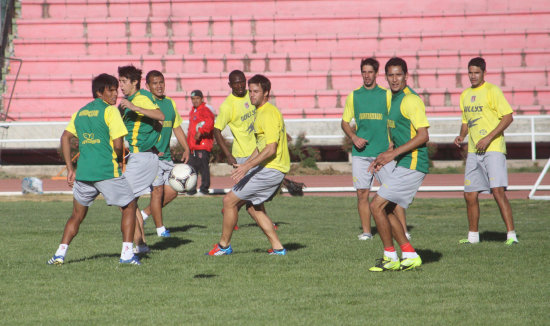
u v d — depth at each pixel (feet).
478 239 97.25
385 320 54.70
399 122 74.95
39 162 255.70
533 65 281.54
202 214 139.54
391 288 67.00
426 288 66.85
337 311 57.77
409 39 288.92
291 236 105.81
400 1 297.74
